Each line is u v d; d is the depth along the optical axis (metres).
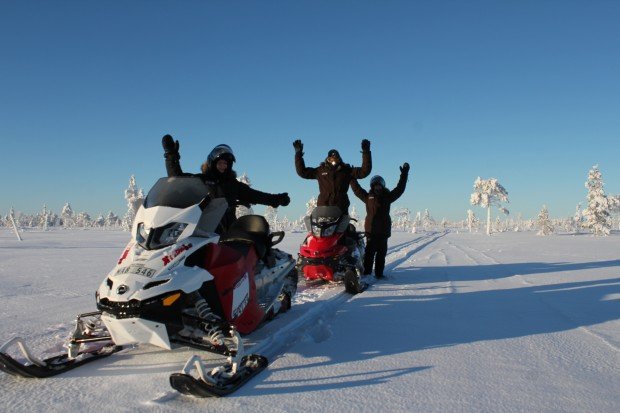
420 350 3.73
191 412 2.50
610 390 2.85
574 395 2.77
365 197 8.60
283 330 4.37
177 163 4.80
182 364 3.31
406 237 35.69
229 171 4.86
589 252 16.52
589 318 4.94
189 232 3.29
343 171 7.96
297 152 8.11
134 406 2.57
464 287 7.21
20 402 2.63
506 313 5.22
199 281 3.13
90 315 3.16
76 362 3.24
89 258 13.50
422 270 9.73
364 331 4.36
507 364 3.38
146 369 3.20
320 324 4.60
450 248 18.62
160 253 3.12
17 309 5.41
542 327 4.53
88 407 2.56
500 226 111.00
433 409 2.56
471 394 2.78
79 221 130.75
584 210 54.66
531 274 8.92
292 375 3.11
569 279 8.11
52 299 6.12
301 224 94.44
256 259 4.26
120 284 2.93
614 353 3.66
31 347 3.77
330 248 7.09
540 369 3.26
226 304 3.50
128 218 68.38
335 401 2.66
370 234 8.42
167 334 2.96
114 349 3.55
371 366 3.31
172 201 3.44
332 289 7.02
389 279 8.25
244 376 2.96
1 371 3.12
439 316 5.06
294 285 5.43
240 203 5.06
